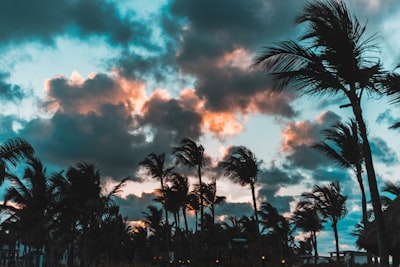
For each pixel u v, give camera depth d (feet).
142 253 232.73
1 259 119.34
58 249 124.06
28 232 98.78
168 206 127.44
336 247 88.43
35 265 97.91
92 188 98.53
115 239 164.45
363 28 29.68
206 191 126.82
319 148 63.62
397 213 39.70
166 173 127.03
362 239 43.78
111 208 111.86
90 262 133.39
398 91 31.32
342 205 88.84
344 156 61.41
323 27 28.91
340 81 30.32
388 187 64.39
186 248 172.55
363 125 29.40
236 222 170.71
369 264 66.95
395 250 39.70
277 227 153.79
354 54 29.58
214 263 128.98
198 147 117.70
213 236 148.15
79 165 99.30
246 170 98.78
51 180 96.63
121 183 104.17
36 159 94.22
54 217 100.94
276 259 147.95
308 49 29.50
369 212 61.31
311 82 30.07
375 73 30.53
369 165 28.63
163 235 187.32
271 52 29.58
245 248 125.08
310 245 182.19
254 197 100.42
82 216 108.68
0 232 136.67
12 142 53.72
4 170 53.21
